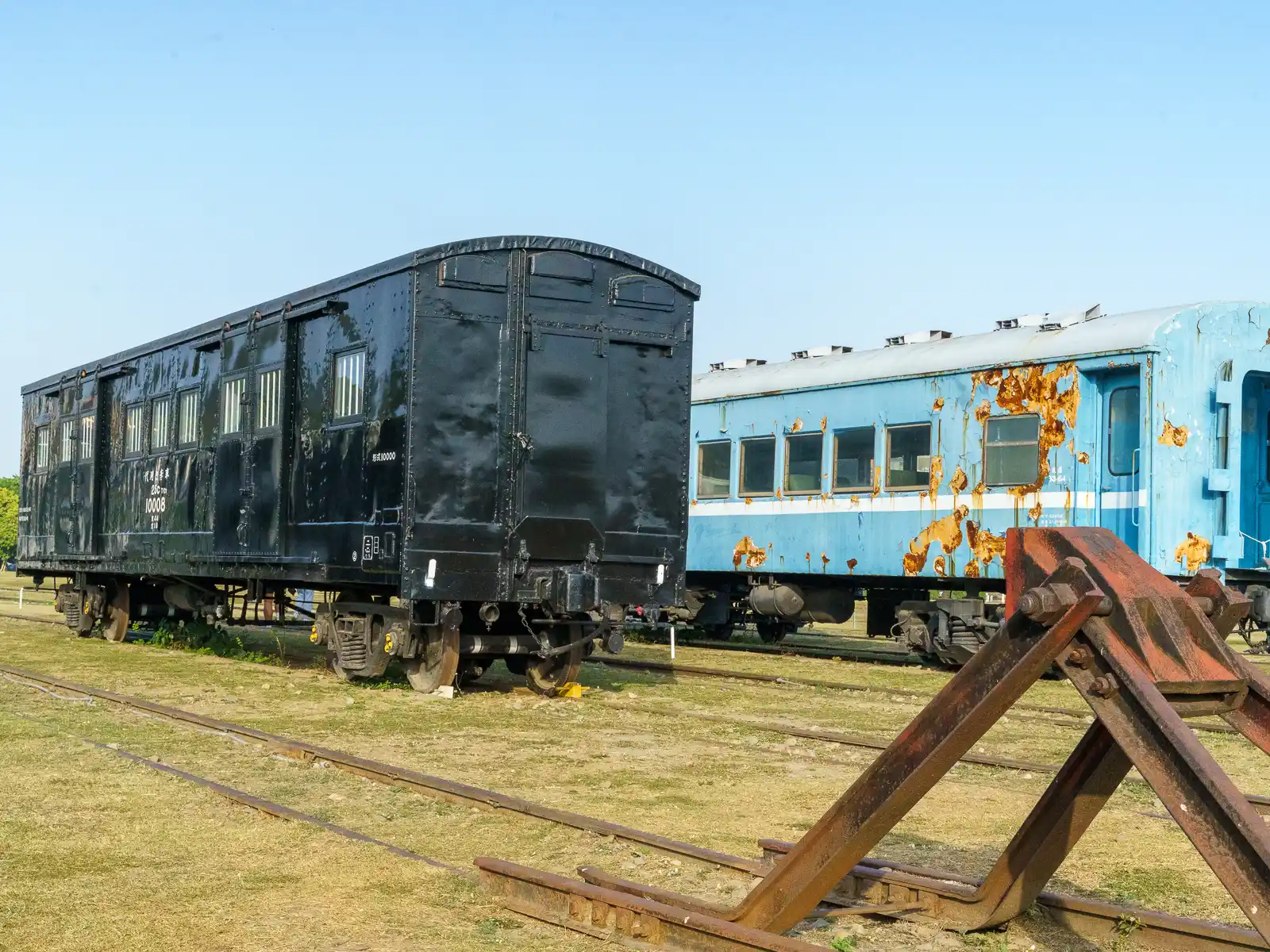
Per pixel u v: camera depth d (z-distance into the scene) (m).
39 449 23.31
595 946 5.35
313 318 14.70
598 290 13.30
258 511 15.48
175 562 17.70
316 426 14.38
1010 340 16.66
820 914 5.88
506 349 12.82
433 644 13.45
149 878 6.21
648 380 13.58
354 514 13.38
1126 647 4.33
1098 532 4.81
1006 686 4.37
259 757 9.51
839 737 10.84
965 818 8.07
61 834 7.04
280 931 5.46
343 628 14.65
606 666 17.78
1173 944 5.42
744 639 24.78
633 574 13.38
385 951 5.25
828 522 18.95
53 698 12.52
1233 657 4.50
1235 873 3.88
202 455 17.08
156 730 10.62
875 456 18.23
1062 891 6.39
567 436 13.05
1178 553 14.98
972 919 5.65
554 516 12.94
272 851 6.74
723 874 6.51
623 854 6.89
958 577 16.95
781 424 19.92
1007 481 16.44
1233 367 15.38
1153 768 4.13
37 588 23.91
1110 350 15.29
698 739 10.93
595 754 10.11
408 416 12.43
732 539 20.75
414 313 12.48
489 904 5.92
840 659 19.70
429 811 7.86
